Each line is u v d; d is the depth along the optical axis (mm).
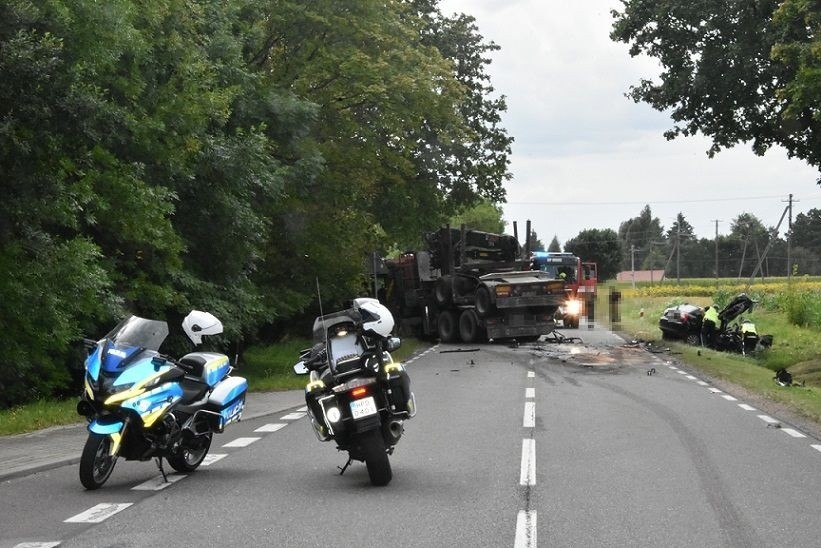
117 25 17188
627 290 88562
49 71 13898
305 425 14273
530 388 19484
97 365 9109
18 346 17797
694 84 32625
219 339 23141
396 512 8094
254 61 31812
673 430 13391
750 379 21672
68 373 19219
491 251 36219
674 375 22734
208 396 10203
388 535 7266
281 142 27578
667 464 10531
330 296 32875
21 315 17547
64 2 16016
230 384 10398
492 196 50031
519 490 9055
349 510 8188
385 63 31781
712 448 11727
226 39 25312
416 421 14359
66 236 20328
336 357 9320
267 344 36656
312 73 31469
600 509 8203
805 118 30500
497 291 32969
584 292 49750
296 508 8273
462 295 35250
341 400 9250
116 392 9062
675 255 187750
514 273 34500
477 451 11469
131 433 9234
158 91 21297
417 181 44781
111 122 15594
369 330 9305
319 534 7305
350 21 31719
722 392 19016
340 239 32281
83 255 18016
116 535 7281
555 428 13555
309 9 31453
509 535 7258
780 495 8836
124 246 21469
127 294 20578
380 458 9125
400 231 44531
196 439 10023
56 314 17750
